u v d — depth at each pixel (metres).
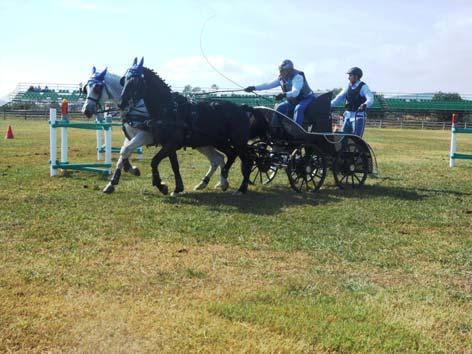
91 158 16.06
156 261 5.53
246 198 9.29
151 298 4.52
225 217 7.63
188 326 3.98
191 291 4.72
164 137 8.91
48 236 6.38
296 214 8.01
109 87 9.55
